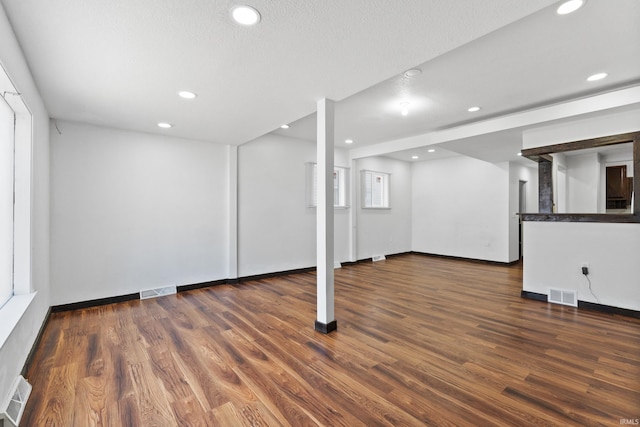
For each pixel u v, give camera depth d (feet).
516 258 22.29
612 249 11.27
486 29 5.93
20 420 5.55
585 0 5.68
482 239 22.29
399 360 7.78
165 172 13.99
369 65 7.38
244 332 9.59
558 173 17.81
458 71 8.72
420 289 14.71
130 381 6.86
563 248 12.39
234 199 15.89
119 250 12.84
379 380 6.88
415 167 26.21
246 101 9.72
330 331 9.60
